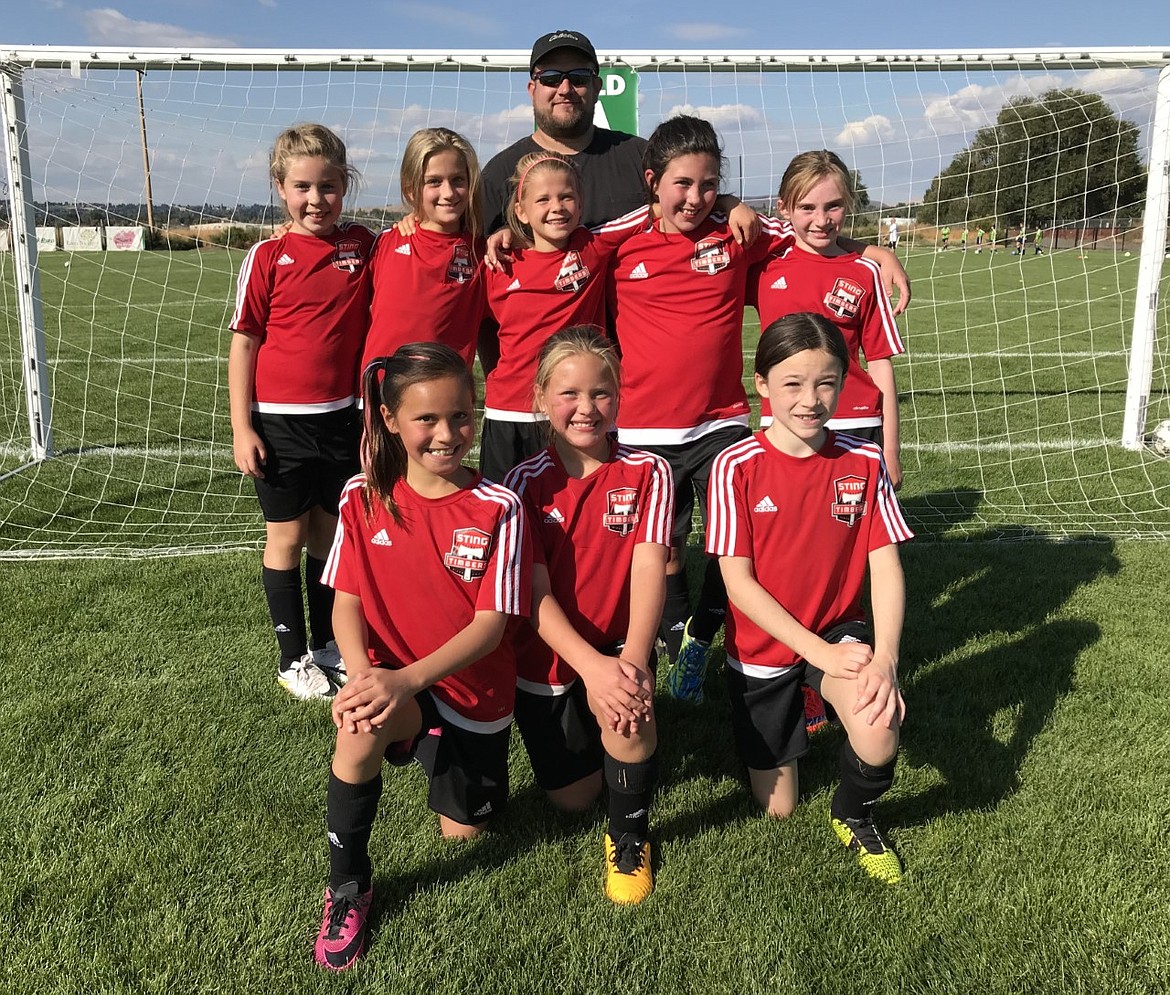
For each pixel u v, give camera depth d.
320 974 1.77
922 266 16.06
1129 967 1.76
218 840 2.16
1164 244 5.77
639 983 1.74
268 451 2.93
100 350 10.95
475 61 4.72
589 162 3.33
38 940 1.84
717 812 2.32
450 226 2.89
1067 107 6.36
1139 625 3.38
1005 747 2.56
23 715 2.71
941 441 6.69
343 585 2.06
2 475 5.46
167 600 3.64
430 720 2.04
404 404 1.88
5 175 5.52
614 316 3.04
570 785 2.30
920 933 1.86
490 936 1.87
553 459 2.21
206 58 4.82
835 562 2.25
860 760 2.01
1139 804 2.28
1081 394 8.42
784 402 2.12
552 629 2.04
